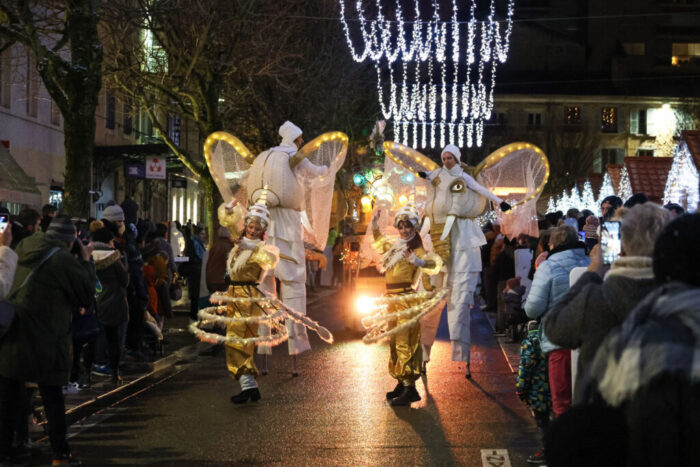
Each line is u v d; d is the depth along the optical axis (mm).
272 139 33750
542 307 7410
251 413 9656
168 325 18797
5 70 26516
